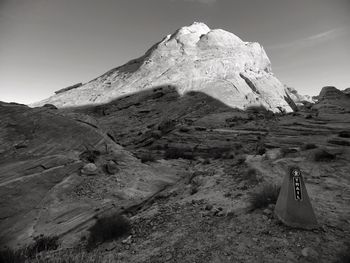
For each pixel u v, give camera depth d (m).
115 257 6.75
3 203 13.95
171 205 11.23
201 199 11.10
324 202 8.09
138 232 8.48
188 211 9.77
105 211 13.88
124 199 15.61
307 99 107.56
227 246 6.27
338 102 51.94
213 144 32.22
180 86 72.12
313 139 24.92
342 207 7.55
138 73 86.56
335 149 15.41
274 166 13.43
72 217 13.34
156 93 70.19
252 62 92.31
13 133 21.02
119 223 8.67
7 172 16.89
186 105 61.75
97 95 77.25
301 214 6.51
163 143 36.97
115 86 82.88
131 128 53.22
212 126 44.53
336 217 6.92
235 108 60.50
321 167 12.31
